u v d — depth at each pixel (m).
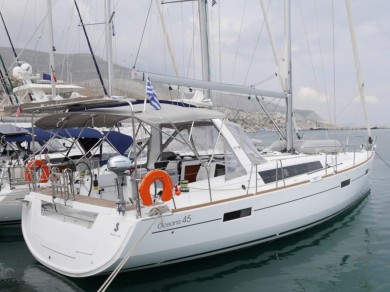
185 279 4.93
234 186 5.50
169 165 5.85
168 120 4.54
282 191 5.70
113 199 5.32
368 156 8.83
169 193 4.47
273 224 5.64
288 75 8.34
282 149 8.82
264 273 5.13
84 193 5.42
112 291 4.60
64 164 6.36
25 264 5.55
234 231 5.15
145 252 4.39
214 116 4.98
